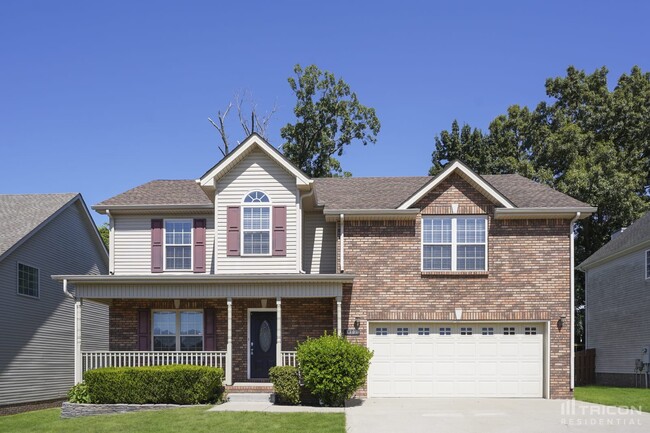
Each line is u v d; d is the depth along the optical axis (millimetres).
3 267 23281
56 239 27453
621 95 42375
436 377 20969
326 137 45750
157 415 16891
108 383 18625
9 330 23500
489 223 21219
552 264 21047
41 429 15953
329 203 22484
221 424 15367
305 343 19281
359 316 21016
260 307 21984
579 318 41844
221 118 46656
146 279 20000
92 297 20297
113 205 22906
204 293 20281
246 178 21766
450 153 44375
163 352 20250
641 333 28359
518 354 21016
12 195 29172
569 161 40562
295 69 46000
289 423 15391
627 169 40750
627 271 30000
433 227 21344
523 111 44000
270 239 21406
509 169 40844
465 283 21062
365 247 21281
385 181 25531
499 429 14719
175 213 23109
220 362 20250
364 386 20859
